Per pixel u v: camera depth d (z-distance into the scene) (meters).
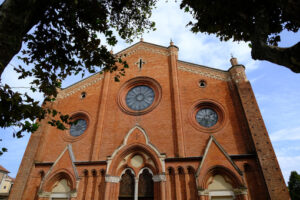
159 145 20.41
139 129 20.45
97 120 23.55
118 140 21.83
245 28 10.29
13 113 8.45
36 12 7.89
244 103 19.81
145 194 18.25
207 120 21.27
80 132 23.97
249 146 18.31
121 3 12.50
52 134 24.33
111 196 18.11
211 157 17.80
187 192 17.22
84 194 19.33
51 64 11.19
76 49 11.53
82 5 10.77
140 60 27.28
